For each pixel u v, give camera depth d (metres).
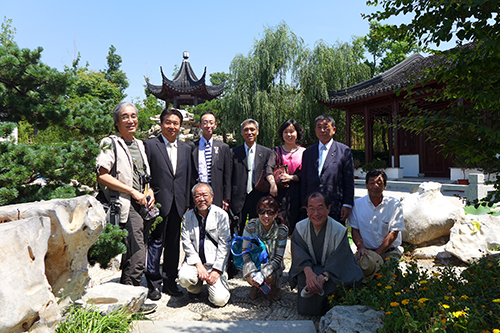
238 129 16.27
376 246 3.51
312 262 3.10
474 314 2.03
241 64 16.20
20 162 3.29
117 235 2.86
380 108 14.71
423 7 2.22
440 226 4.41
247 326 2.59
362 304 2.62
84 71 30.45
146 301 3.02
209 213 3.38
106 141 2.97
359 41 18.89
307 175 3.70
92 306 2.40
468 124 2.16
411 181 12.23
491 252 3.89
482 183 6.57
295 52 16.06
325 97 15.41
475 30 1.97
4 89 3.44
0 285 1.50
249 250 3.31
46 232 1.82
